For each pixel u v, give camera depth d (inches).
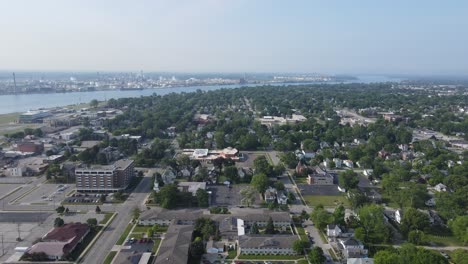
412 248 6692.9
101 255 7367.1
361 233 7810.0
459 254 6761.8
